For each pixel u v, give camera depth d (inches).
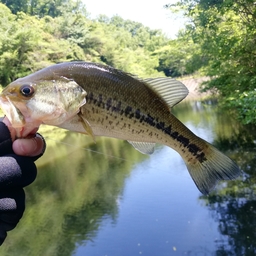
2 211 9.1
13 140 9.4
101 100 11.3
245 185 71.4
